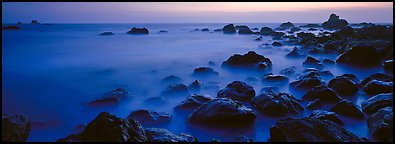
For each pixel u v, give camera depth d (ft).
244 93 38.60
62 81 51.62
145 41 133.28
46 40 119.34
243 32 196.75
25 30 174.29
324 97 37.55
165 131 24.90
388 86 40.29
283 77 50.55
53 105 38.88
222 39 151.33
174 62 75.00
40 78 53.21
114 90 42.37
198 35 180.45
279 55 89.15
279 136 23.73
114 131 22.34
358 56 67.72
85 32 179.52
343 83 42.14
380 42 81.56
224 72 61.52
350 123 31.09
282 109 33.14
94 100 39.42
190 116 31.78
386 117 27.35
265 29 199.82
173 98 42.24
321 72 55.26
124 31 199.31
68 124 32.73
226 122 29.91
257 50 103.24
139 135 23.16
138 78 55.06
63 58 75.87
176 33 198.80
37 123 32.60
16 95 42.96
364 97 40.60
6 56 75.31
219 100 31.94
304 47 104.17
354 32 131.54
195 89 46.19
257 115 33.37
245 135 29.45
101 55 84.38
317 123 24.04
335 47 93.45
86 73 58.49
